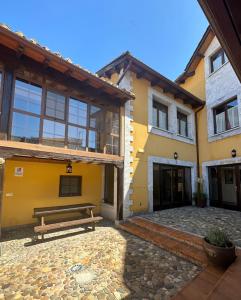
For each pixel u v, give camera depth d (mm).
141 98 7625
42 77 4762
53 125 5465
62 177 6816
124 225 5812
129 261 3658
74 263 3578
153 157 7719
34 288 2820
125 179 6566
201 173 9703
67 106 5281
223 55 9250
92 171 7633
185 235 4641
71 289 2795
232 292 2301
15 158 5555
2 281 3006
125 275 3166
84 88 5625
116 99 6613
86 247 4324
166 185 8453
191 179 9609
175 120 9070
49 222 6227
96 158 5699
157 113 8703
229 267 2961
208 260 3328
